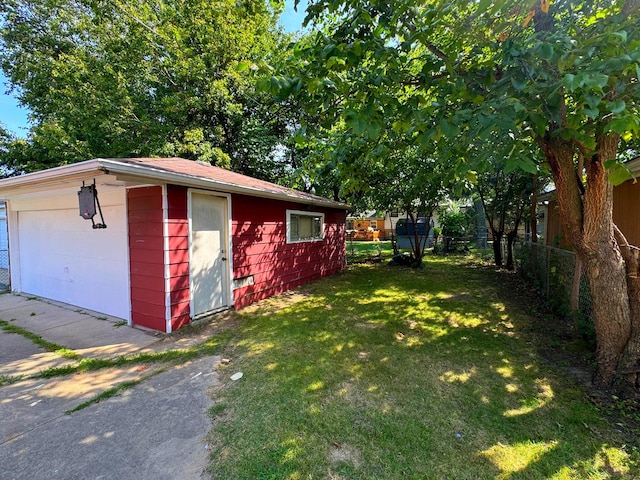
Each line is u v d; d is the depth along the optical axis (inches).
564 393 104.0
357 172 164.2
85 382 113.0
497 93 83.5
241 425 87.7
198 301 182.5
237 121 445.7
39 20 454.0
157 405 97.9
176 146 383.9
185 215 170.7
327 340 152.3
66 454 76.5
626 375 101.4
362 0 96.3
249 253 223.1
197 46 416.5
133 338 155.0
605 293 105.8
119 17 390.0
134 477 69.4
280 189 266.2
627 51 65.3
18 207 244.2
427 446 79.5
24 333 160.7
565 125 87.4
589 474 70.7
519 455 76.6
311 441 81.3
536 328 168.1
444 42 133.0
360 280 311.3
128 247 173.8
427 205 374.0
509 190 352.5
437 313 197.6
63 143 362.9
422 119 96.2
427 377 115.3
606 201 101.1
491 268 378.0
